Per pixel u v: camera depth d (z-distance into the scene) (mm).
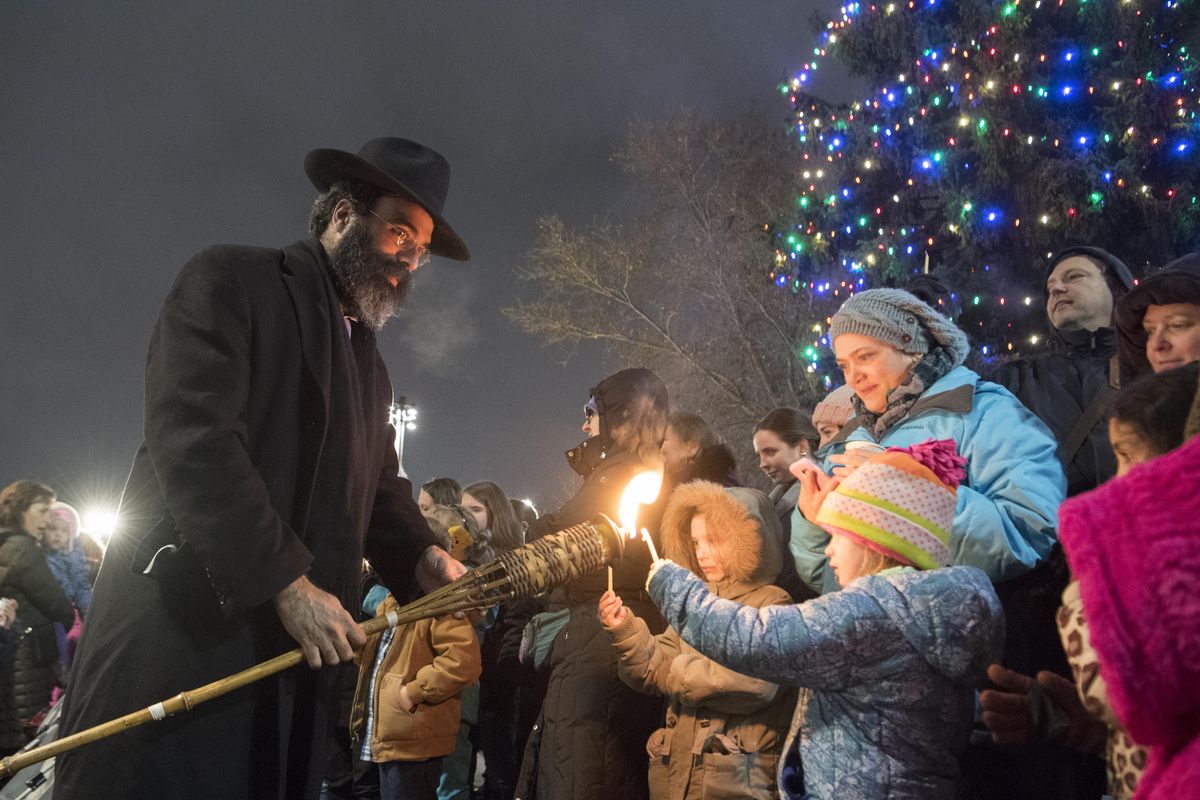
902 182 15891
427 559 3078
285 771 2623
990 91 13273
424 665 4789
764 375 20266
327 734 2711
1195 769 1383
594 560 2797
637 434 4168
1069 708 2379
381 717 4773
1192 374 1788
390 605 3285
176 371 2527
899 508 2564
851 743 2416
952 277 13906
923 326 3352
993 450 3082
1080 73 13484
